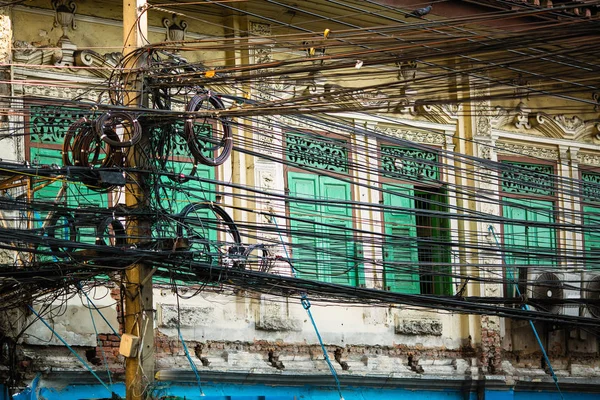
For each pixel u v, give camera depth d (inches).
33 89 834.8
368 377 946.1
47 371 805.2
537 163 1099.9
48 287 741.3
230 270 717.9
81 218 700.0
